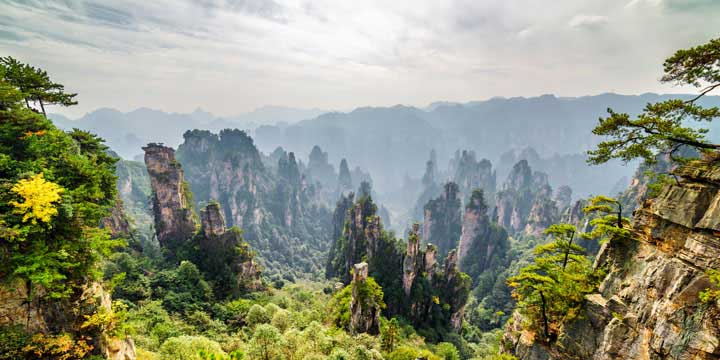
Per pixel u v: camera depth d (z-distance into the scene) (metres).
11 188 18.44
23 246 18.50
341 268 109.62
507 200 190.50
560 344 27.98
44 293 19.36
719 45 17.97
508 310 96.62
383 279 82.38
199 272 72.12
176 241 81.56
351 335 49.75
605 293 26.59
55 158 24.03
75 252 21.03
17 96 26.28
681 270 20.86
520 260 114.31
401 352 43.06
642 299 23.02
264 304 67.56
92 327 21.70
